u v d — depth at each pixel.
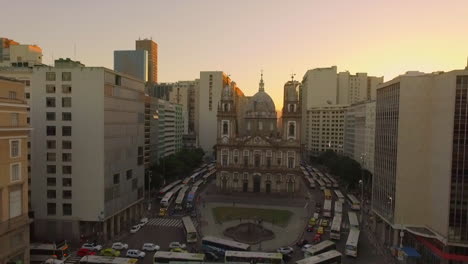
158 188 137.88
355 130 184.62
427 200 71.75
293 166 139.62
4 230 55.91
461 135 62.12
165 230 90.62
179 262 57.94
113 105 83.31
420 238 70.56
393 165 75.56
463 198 62.28
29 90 82.88
